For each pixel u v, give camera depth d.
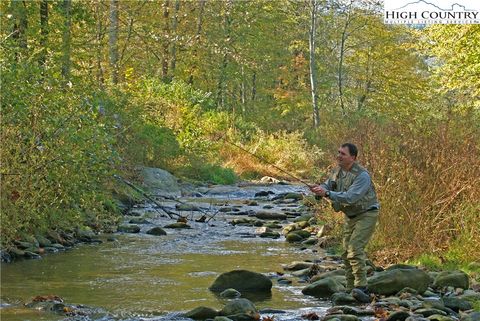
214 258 11.38
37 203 11.80
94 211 13.79
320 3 42.44
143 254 11.59
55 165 11.77
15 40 14.77
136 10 32.88
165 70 37.09
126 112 20.86
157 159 23.67
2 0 17.70
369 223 8.88
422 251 10.80
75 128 12.35
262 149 29.94
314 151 30.36
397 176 11.48
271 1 44.34
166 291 9.05
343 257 9.05
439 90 29.06
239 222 15.36
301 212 17.25
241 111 42.69
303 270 10.27
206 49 38.47
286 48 48.16
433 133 13.20
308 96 45.72
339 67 45.91
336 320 7.44
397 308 8.19
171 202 18.95
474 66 26.98
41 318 7.65
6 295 8.65
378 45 45.78
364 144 13.92
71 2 20.61
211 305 8.38
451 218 11.09
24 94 11.71
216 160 27.11
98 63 24.58
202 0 39.16
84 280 9.58
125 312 7.99
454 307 8.25
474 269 10.01
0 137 11.12
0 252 10.69
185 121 27.52
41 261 10.75
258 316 7.80
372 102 46.38
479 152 12.20
